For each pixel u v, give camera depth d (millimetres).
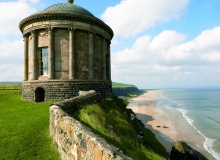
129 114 25531
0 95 26391
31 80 21000
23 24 22469
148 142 18250
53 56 20656
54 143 8836
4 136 9609
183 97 127375
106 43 26203
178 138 31906
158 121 44469
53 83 20234
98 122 11297
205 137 32750
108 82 25062
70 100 11938
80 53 21688
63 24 20703
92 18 21875
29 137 9500
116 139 10039
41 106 16594
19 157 7707
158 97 127500
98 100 18297
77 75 21391
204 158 20359
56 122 8648
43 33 21047
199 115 54219
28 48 23531
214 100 102312
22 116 13164
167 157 17000
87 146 5719
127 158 4594
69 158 6926
